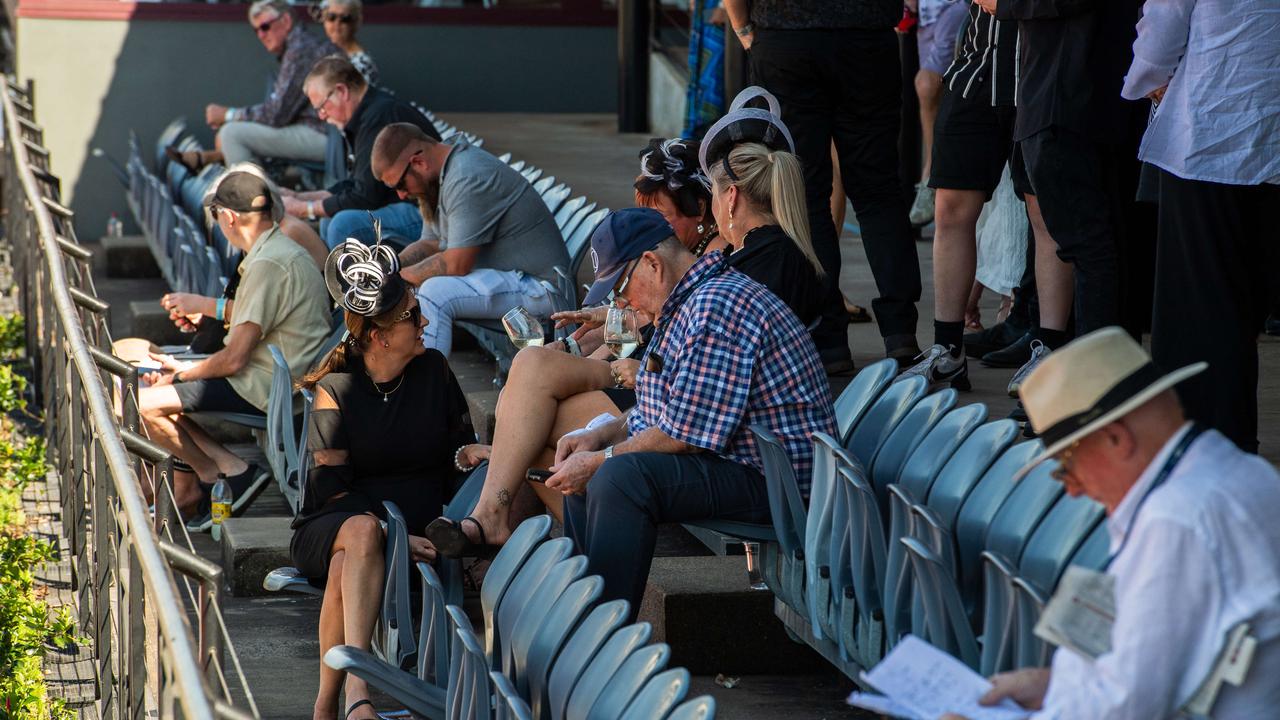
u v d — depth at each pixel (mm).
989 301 16391
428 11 31922
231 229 13625
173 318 15008
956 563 7016
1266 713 4660
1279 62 7965
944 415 7688
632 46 28703
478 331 14586
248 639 10914
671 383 8359
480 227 13852
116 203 31562
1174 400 4855
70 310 11609
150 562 6484
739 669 9219
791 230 8961
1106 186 9891
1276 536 4625
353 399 9656
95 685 10422
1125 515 4867
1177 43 8086
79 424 11922
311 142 24109
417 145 14219
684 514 8117
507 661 7684
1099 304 9711
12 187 22953
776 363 8141
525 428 9258
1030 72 9672
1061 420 4867
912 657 5355
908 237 11914
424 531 9789
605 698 6297
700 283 8438
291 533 12117
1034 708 5219
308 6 29797
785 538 8062
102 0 31000
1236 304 8242
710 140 9398
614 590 8062
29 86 29781
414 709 8078
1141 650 4629
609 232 9234
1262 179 8031
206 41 31406
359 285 9523
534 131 29078
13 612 11430
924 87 18359
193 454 13961
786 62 11570
